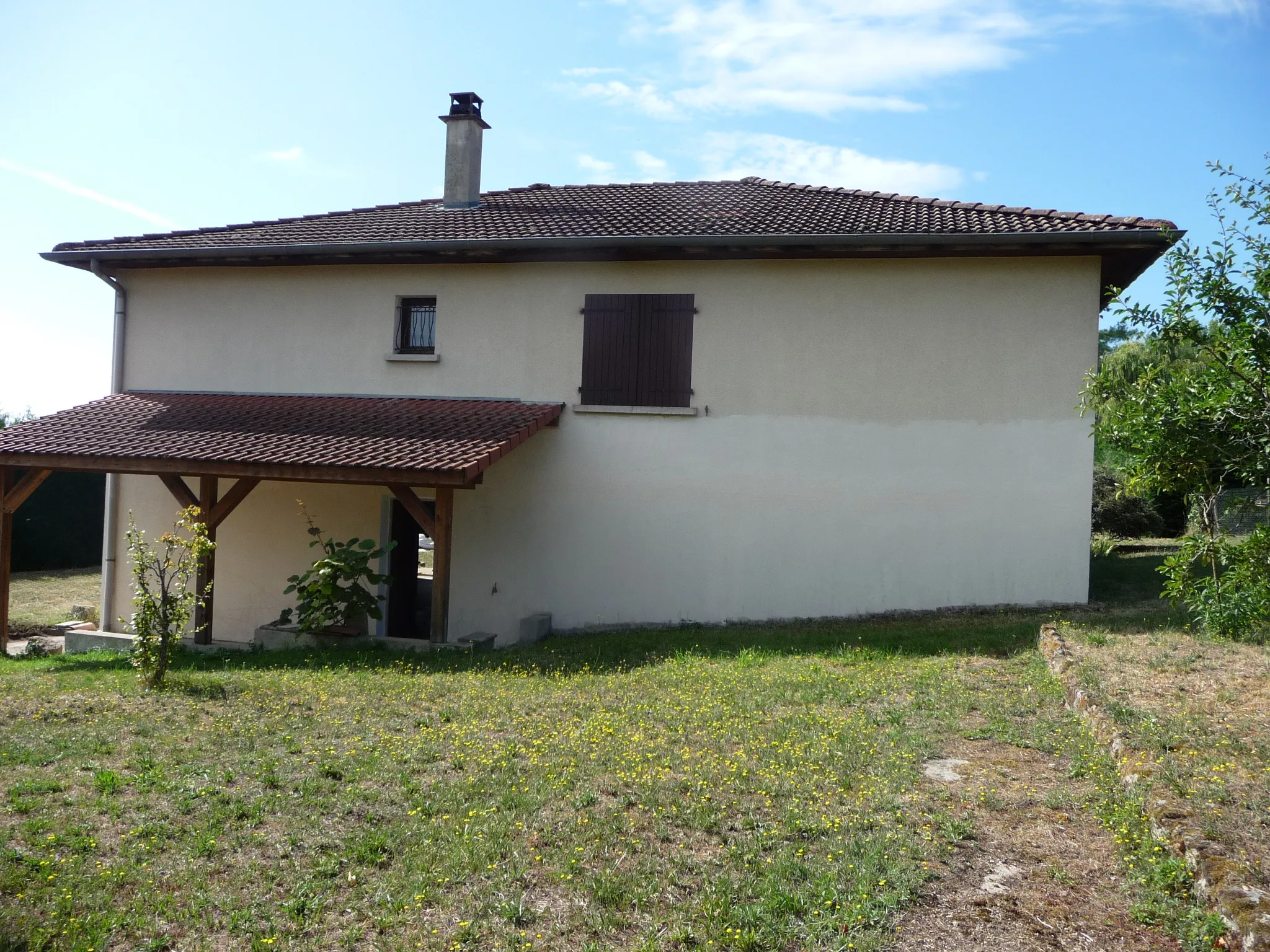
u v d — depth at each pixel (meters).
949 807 5.07
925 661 8.61
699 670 8.97
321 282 13.77
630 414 12.60
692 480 12.39
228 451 11.52
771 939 3.83
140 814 5.20
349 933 3.95
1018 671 8.01
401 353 13.64
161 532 14.02
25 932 3.93
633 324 12.62
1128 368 6.11
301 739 6.64
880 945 3.79
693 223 12.56
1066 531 11.23
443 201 15.72
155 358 14.37
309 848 4.76
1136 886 4.20
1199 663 7.22
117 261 13.91
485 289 13.19
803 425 12.03
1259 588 5.30
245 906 4.20
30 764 6.07
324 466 10.97
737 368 12.27
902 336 11.74
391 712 7.44
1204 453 4.99
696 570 12.35
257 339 14.00
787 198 13.96
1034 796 5.18
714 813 5.04
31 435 12.36
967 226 11.42
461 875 4.42
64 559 24.08
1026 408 11.37
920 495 11.66
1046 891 4.21
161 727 7.01
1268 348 4.82
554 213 14.16
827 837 4.73
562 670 9.55
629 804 5.25
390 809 5.26
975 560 11.47
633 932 3.94
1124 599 11.45
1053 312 11.32
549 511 12.86
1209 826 4.36
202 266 13.96
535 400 12.96
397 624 13.72
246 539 13.77
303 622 12.09
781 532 12.08
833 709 7.10
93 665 11.23
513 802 5.24
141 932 4.00
